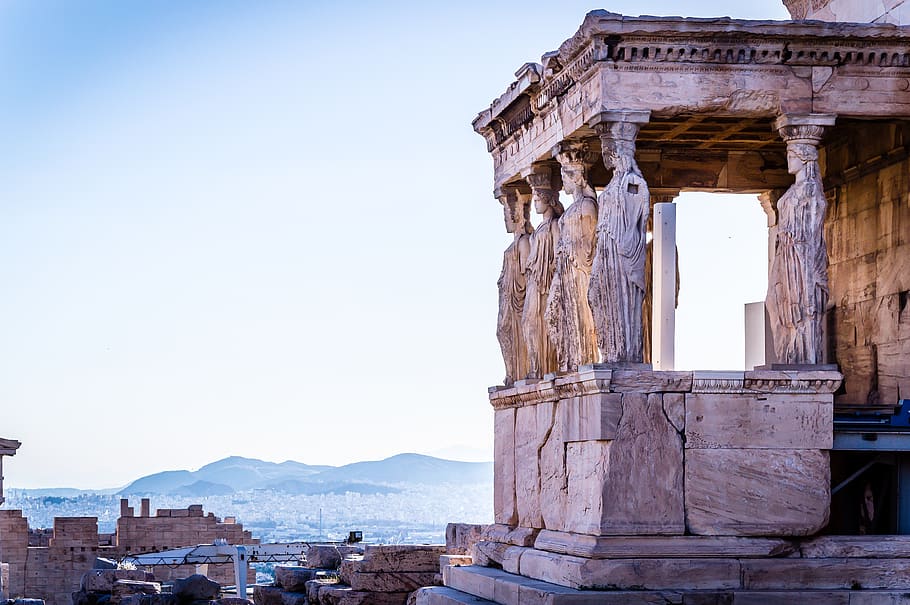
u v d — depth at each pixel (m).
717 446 19.02
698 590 18.55
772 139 22.84
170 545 70.44
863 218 22.67
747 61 19.53
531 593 19.00
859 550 19.09
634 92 19.34
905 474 20.14
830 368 19.16
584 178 20.97
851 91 19.70
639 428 18.94
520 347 23.41
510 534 21.97
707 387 19.00
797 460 19.09
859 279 22.70
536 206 22.45
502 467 22.97
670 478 18.92
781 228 19.66
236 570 60.62
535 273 22.19
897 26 19.47
